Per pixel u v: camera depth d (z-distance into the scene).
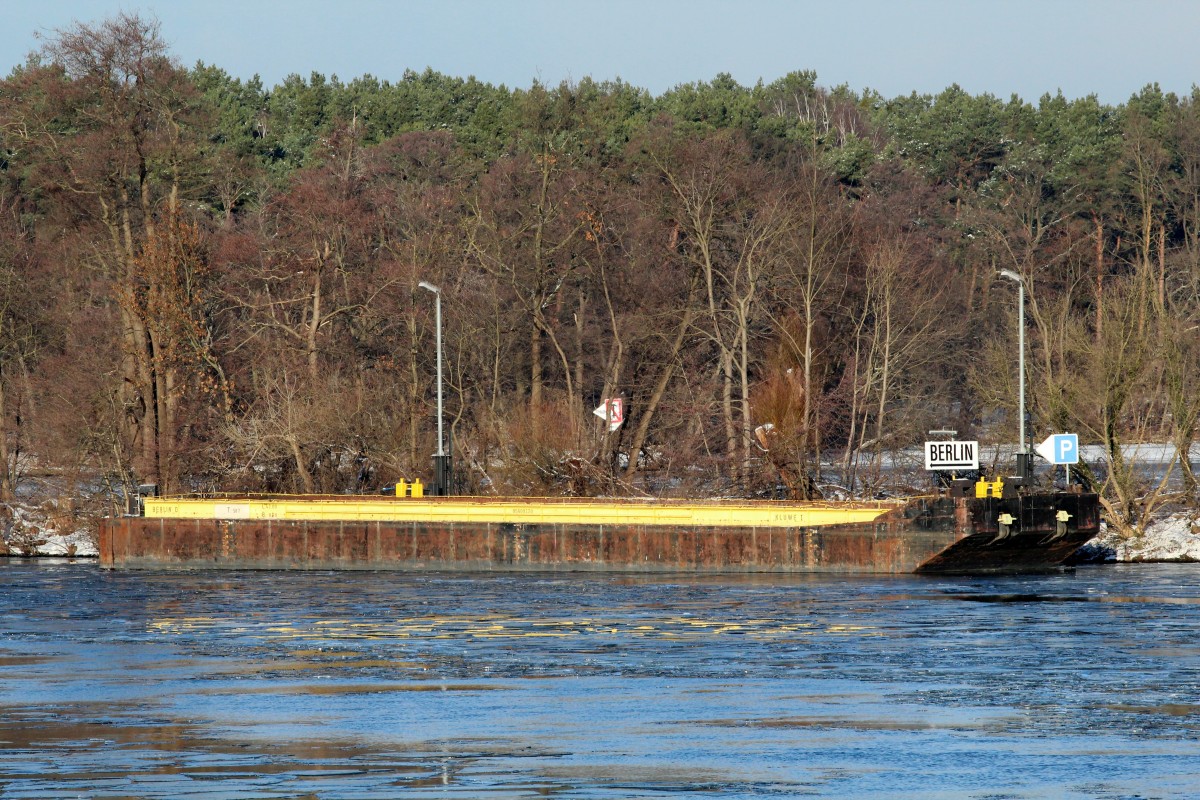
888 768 94.88
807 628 154.12
